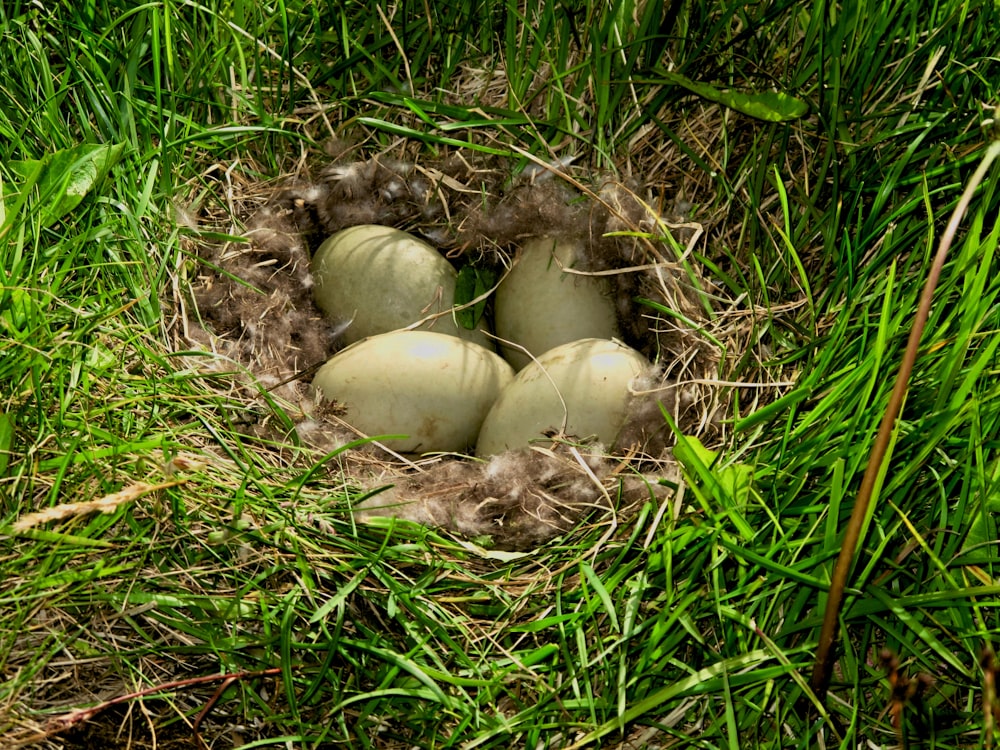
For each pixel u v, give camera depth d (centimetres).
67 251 37
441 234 47
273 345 43
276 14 46
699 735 31
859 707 30
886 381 33
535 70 45
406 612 33
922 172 39
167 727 31
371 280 44
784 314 40
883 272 38
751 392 39
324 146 46
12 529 26
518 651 33
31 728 29
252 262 44
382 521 35
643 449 39
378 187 46
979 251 32
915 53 40
